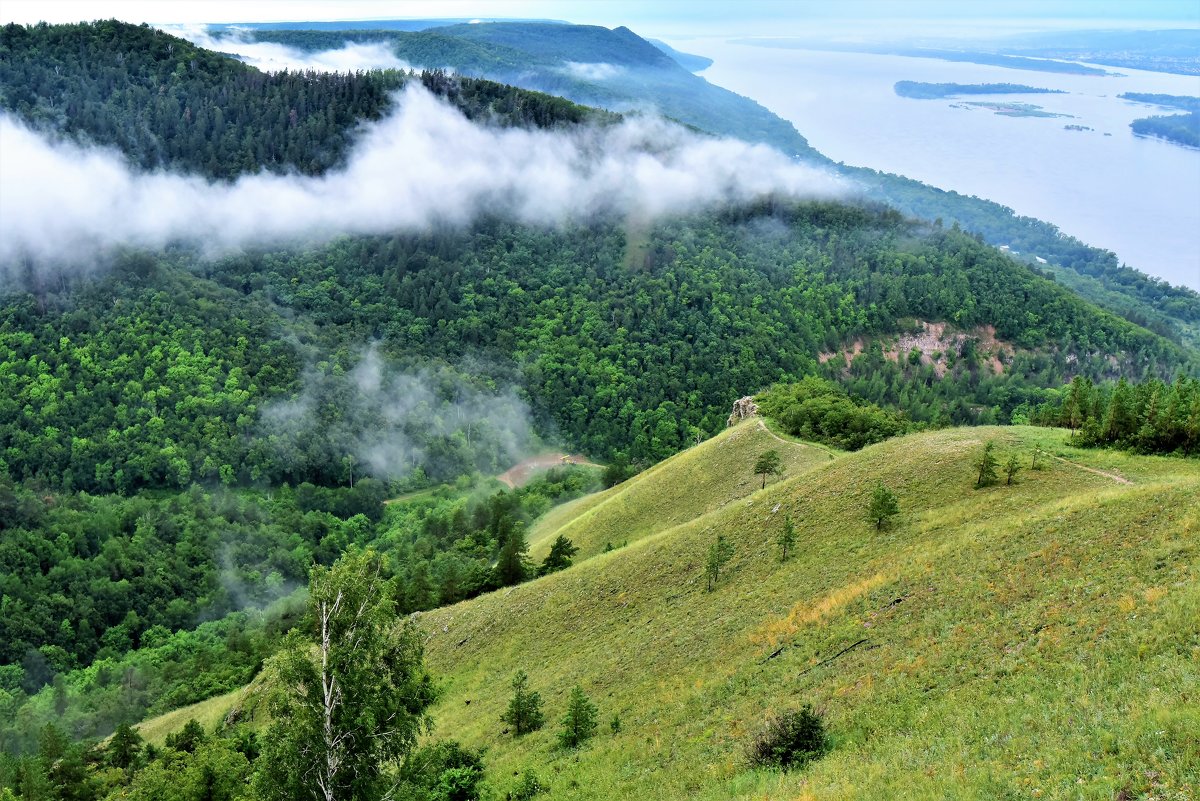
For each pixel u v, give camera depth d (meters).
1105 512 44.75
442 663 67.75
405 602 89.94
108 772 66.94
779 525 66.88
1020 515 51.06
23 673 116.62
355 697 32.31
